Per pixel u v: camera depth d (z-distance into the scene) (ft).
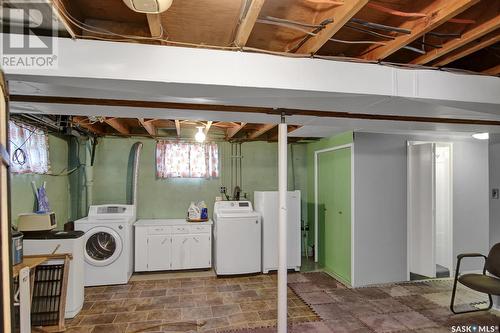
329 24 5.19
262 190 18.17
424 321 10.14
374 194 13.80
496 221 16.12
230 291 12.84
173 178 17.04
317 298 12.12
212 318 10.36
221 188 17.61
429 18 5.05
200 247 15.35
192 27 5.89
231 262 14.76
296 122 9.98
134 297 12.16
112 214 14.76
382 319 10.28
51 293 9.95
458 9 4.54
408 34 5.56
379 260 13.78
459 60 7.81
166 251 14.99
